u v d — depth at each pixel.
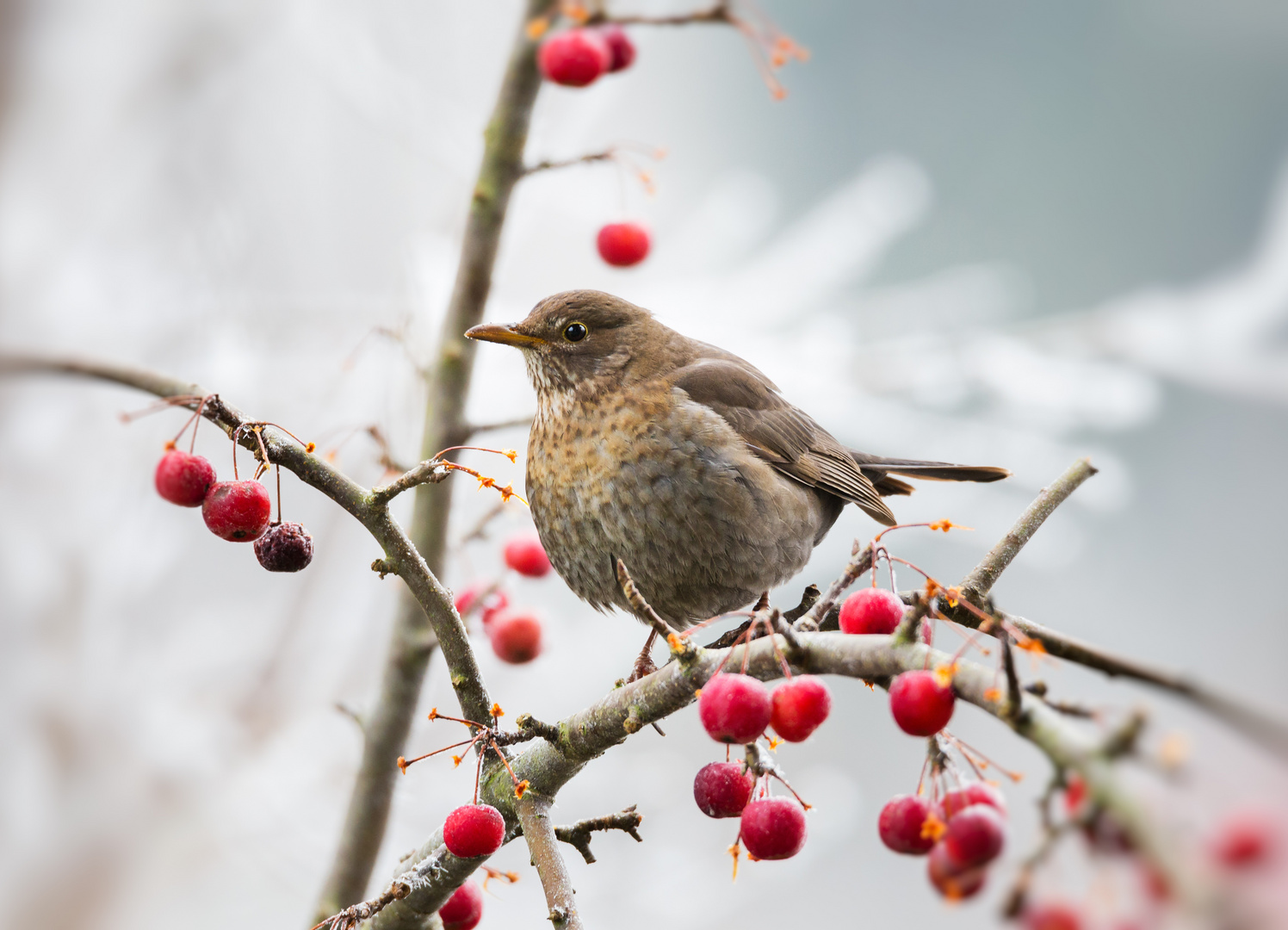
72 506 10.07
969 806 3.95
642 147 12.93
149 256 10.62
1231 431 20.02
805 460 8.65
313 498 11.09
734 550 8.05
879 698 16.89
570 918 4.66
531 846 4.89
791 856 4.43
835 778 11.92
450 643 4.68
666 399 8.11
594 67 6.46
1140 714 3.24
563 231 13.13
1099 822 3.23
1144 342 11.61
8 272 10.06
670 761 11.89
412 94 10.54
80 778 9.98
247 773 10.23
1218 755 4.85
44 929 9.76
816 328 11.98
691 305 12.34
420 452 6.82
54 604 10.01
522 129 6.76
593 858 5.12
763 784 4.66
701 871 11.66
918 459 9.66
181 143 10.68
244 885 11.97
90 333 10.23
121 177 10.34
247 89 11.60
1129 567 19.45
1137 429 20.11
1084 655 3.92
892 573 4.61
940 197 23.44
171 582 10.81
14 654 9.87
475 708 4.75
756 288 12.46
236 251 11.04
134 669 10.23
